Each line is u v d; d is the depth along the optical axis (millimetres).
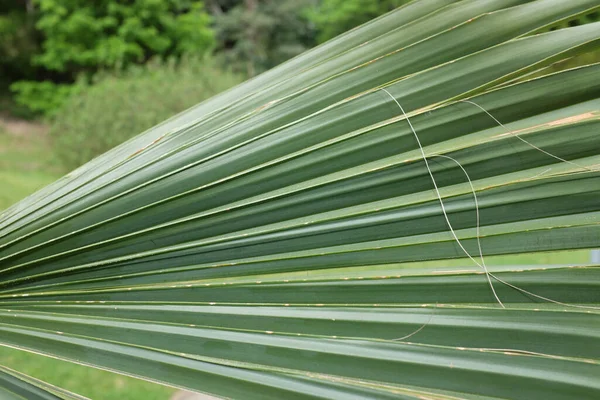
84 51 9531
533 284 549
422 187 586
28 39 12102
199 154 641
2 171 7508
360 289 591
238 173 628
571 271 543
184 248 643
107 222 656
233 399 581
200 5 10211
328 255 611
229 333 610
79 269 665
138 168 658
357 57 622
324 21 10727
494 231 569
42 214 673
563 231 554
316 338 586
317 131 614
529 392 519
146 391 2680
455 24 597
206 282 634
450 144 580
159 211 647
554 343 526
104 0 9219
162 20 9445
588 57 1190
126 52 9453
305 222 615
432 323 561
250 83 666
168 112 6117
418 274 579
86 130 6133
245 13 13039
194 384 594
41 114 11695
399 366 556
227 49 14227
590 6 559
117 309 647
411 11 622
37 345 640
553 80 556
